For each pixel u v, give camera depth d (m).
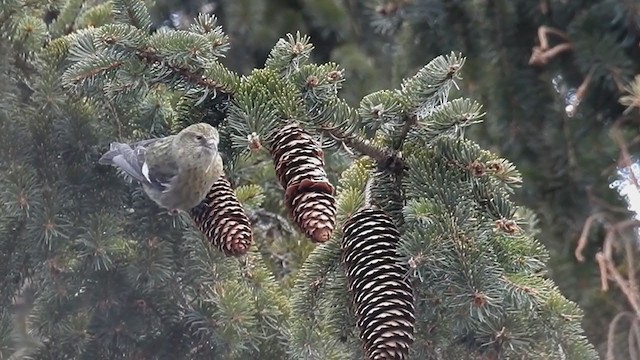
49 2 9.38
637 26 10.86
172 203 6.75
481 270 5.98
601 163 11.23
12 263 8.14
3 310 8.25
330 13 13.31
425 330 6.55
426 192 6.31
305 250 9.55
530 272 6.43
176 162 6.62
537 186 11.44
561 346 6.46
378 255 6.00
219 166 6.59
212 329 7.73
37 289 8.35
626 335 11.05
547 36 11.41
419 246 5.86
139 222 7.99
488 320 6.25
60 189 7.93
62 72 8.02
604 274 9.73
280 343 7.86
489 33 11.65
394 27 12.11
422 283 6.20
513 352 6.45
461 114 6.45
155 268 7.89
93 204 7.97
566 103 11.60
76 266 8.03
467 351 6.60
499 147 11.73
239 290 7.76
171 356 8.12
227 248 6.39
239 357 7.96
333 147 6.59
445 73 6.41
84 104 8.05
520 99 11.57
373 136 7.43
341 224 6.53
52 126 8.06
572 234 11.35
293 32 13.44
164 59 6.73
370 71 13.12
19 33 8.18
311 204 5.84
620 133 11.08
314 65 6.57
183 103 7.22
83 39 7.02
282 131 6.28
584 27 11.02
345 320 6.64
